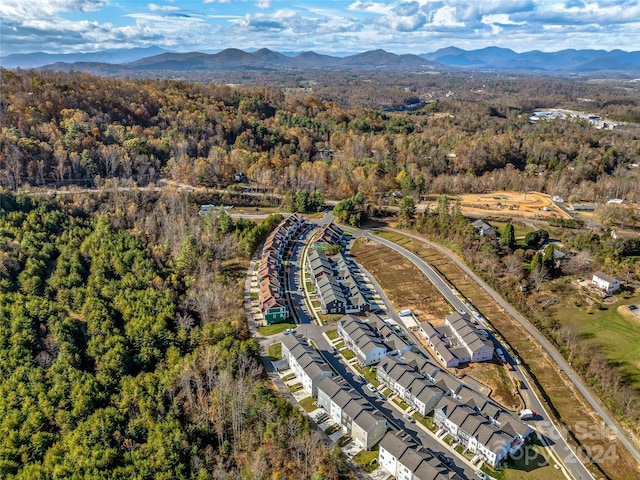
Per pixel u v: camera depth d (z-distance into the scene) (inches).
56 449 3088.1
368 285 5536.4
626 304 4985.2
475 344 4185.5
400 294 5334.6
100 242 5654.5
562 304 5078.7
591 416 3582.7
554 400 3754.9
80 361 4037.9
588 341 4441.4
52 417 3373.5
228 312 4800.7
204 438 3240.7
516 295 5201.8
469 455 3166.8
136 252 5546.3
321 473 2844.5
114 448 3048.7
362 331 4279.0
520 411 3570.4
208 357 3769.7
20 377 3732.8
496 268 5743.1
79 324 4498.0
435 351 4288.9
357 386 3828.7
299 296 5290.4
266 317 4675.2
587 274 5605.3
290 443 3070.9
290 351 3949.3
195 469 2955.2
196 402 3494.1
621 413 3548.2
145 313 4537.4
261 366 3988.7
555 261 5797.2
